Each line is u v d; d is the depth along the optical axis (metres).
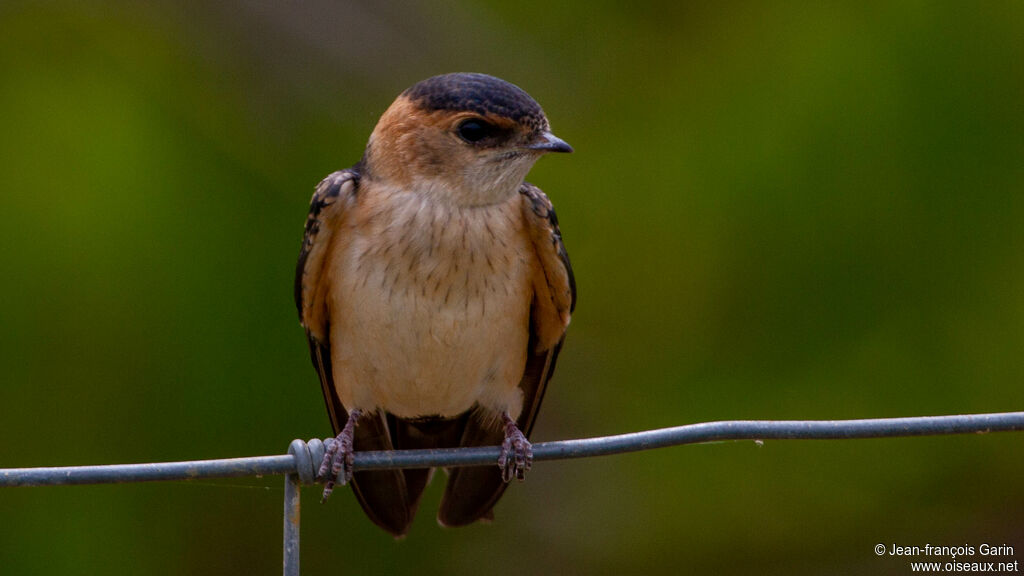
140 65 11.60
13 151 11.22
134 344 11.16
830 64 12.26
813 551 12.75
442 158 8.59
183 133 11.48
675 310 12.70
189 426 11.23
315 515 12.20
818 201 12.20
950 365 12.05
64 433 11.16
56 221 11.08
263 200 11.50
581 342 13.29
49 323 11.09
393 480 9.43
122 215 11.10
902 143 12.09
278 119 11.58
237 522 11.88
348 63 11.62
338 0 11.67
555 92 13.03
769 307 12.34
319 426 11.34
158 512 11.59
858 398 12.09
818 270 12.23
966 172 12.05
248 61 11.53
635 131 12.98
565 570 13.61
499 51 12.60
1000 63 12.06
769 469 12.52
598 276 12.94
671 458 12.63
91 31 11.68
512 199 8.75
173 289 11.16
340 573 12.23
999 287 12.00
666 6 13.33
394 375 8.85
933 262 12.08
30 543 11.12
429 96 8.69
